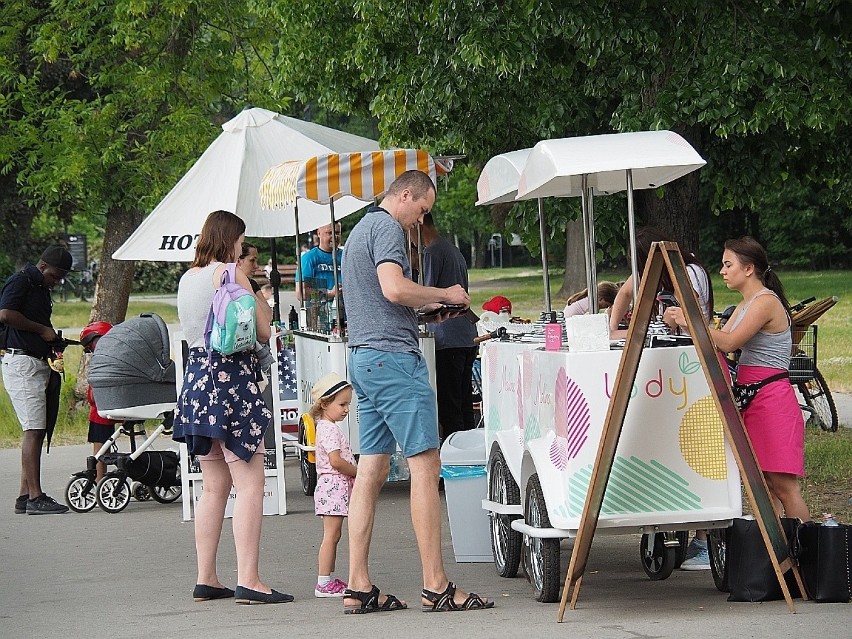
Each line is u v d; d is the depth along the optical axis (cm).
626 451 823
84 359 2473
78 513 1480
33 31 2464
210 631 829
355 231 870
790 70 1391
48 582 1073
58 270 1492
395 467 1462
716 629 750
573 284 5328
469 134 1720
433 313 905
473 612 852
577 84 1686
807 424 1888
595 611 835
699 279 1036
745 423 925
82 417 2381
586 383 819
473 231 9456
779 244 6938
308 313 1585
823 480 1416
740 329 908
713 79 1412
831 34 1302
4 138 2394
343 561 1115
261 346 952
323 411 976
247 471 938
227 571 1089
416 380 855
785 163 1744
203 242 955
